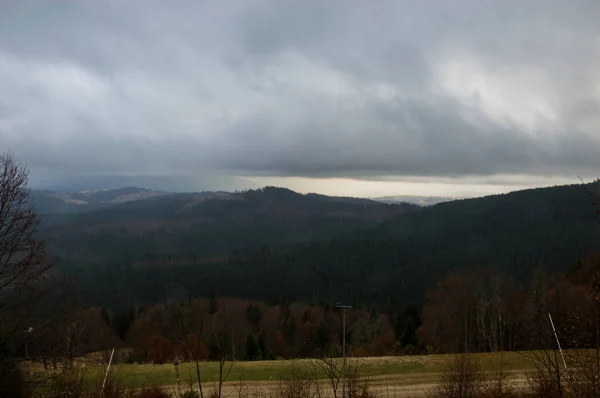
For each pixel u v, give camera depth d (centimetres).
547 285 4022
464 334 4438
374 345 5269
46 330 1455
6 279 1381
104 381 1734
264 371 2617
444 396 1833
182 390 2236
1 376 1356
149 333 5094
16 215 1424
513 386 2031
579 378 1109
